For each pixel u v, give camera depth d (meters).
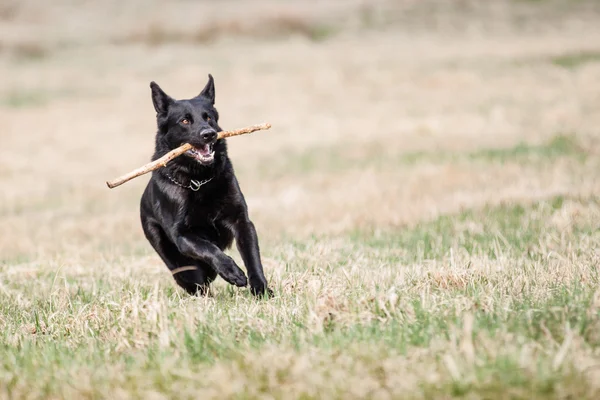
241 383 5.02
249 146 26.56
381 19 52.84
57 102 37.59
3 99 38.53
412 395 4.74
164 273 10.19
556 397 4.61
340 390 4.85
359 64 40.69
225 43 50.59
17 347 6.61
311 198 17.55
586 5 53.03
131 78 42.09
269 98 35.19
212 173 8.13
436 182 17.22
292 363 5.22
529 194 14.04
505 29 48.56
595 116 24.16
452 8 53.81
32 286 10.09
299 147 25.53
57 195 21.48
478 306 6.32
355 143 24.98
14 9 61.69
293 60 43.41
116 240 15.02
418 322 6.05
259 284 7.74
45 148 28.83
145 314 6.76
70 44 52.59
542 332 5.61
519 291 6.94
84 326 6.98
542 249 9.04
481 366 4.92
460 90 32.66
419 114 28.94
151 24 55.03
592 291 6.45
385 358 5.24
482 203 13.93
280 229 14.63
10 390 5.50
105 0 64.81
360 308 6.34
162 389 5.18
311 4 58.41
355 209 15.61
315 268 8.55
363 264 8.99
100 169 25.27
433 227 12.42
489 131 24.11
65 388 5.35
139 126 32.34
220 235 8.51
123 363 5.82
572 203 12.32
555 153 18.64
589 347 5.32
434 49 43.44
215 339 6.00
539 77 33.28
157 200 8.51
